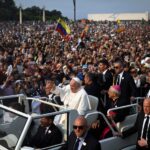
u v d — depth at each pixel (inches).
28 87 466.6
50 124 247.4
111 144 272.2
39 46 1037.8
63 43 1327.5
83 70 565.0
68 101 301.9
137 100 352.8
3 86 414.0
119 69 366.0
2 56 722.8
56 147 245.0
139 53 949.8
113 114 281.7
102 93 396.5
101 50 999.6
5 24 3597.4
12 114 239.1
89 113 265.7
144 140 258.2
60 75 550.0
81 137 219.9
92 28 3208.7
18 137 228.8
